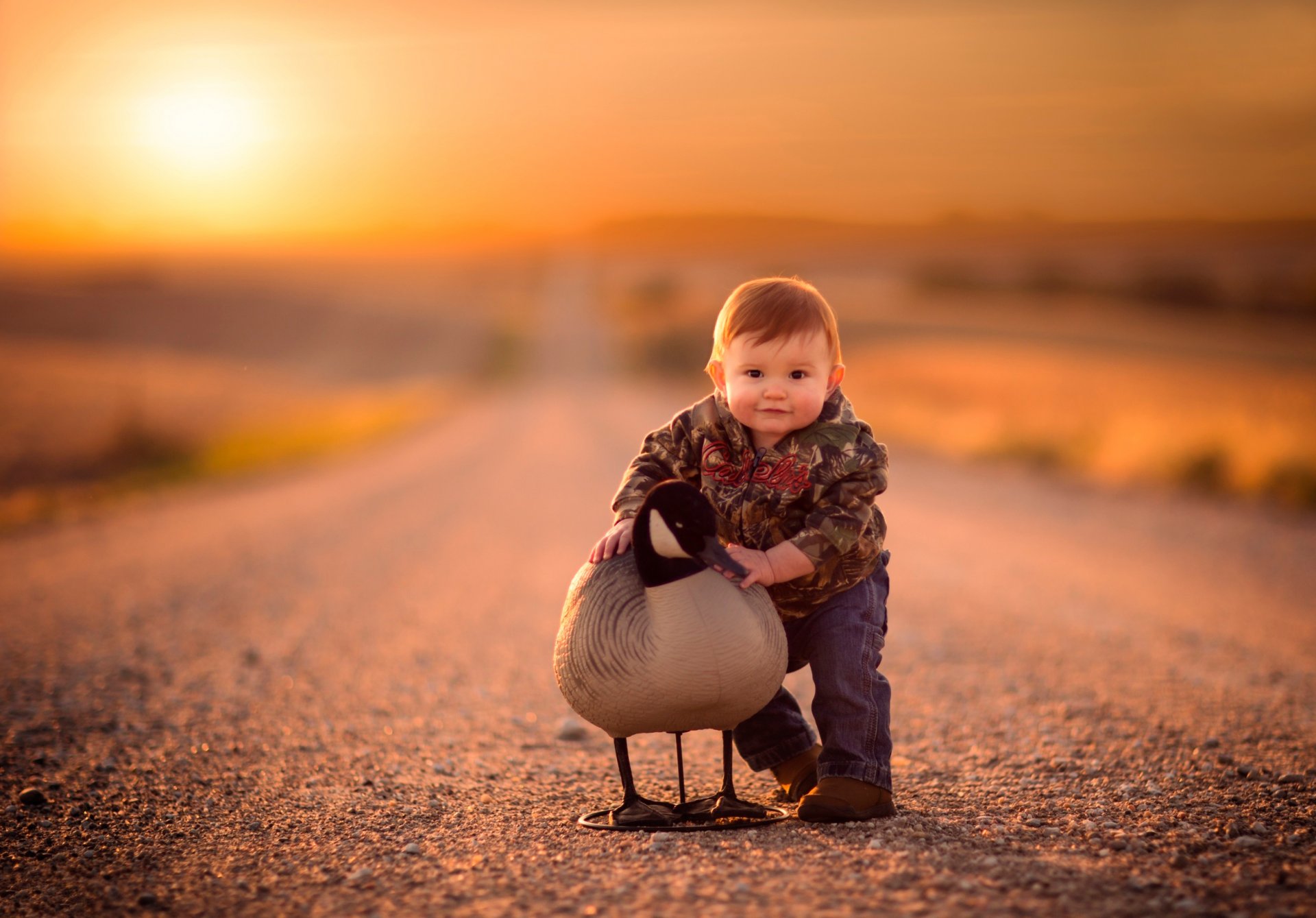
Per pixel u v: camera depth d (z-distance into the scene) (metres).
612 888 2.83
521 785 4.28
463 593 9.65
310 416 40.12
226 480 22.12
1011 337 74.50
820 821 3.42
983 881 2.80
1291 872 2.92
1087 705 5.47
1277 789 3.93
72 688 6.12
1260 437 18.19
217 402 42.59
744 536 3.50
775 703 3.88
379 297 129.75
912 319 91.31
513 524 14.48
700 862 3.01
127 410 27.52
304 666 6.81
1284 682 5.98
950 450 24.08
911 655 6.92
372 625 8.22
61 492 19.12
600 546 3.41
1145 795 3.87
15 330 83.50
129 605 8.98
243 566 11.23
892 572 10.27
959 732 5.07
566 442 30.50
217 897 3.03
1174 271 112.00
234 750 4.87
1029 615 8.19
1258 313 97.75
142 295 113.69
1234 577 9.88
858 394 39.97
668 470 3.58
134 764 4.62
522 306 130.25
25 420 30.53
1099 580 9.77
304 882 3.11
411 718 5.52
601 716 3.27
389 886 3.01
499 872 3.06
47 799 4.12
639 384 68.81
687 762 4.67
